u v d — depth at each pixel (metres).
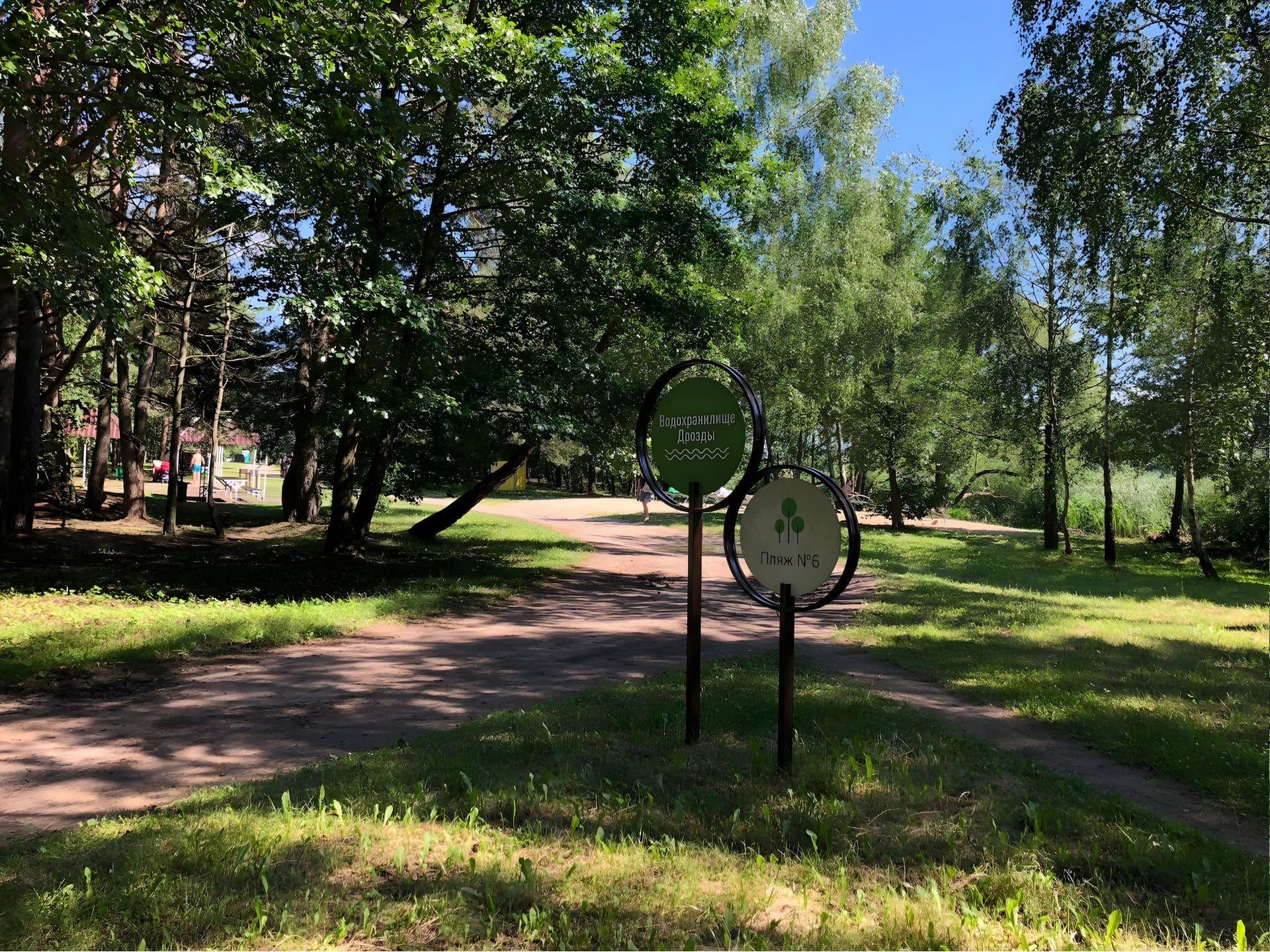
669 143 16.00
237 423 28.33
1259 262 18.41
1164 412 24.58
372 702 7.51
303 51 10.05
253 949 2.96
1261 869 4.00
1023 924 3.38
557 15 15.27
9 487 17.48
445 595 14.21
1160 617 14.20
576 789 4.88
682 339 18.31
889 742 5.96
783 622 5.39
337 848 3.84
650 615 13.59
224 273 21.98
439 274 16.67
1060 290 27.75
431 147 14.92
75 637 9.43
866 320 31.03
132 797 5.05
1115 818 4.66
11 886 3.42
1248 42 14.43
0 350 16.53
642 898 3.47
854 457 36.81
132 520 26.69
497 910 3.34
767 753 5.62
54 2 8.82
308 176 12.83
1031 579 20.86
